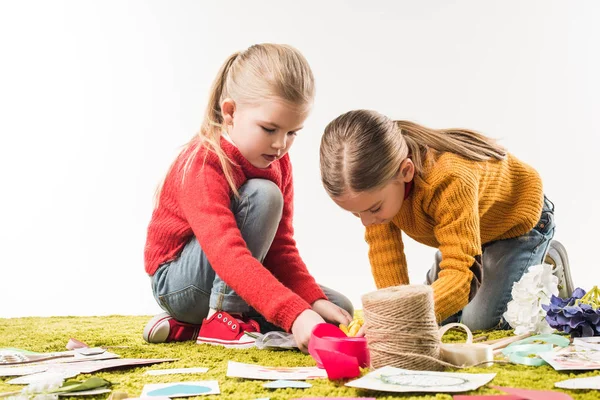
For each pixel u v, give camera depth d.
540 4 3.18
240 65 1.59
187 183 1.53
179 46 3.25
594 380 1.01
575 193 3.14
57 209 3.13
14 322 2.13
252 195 1.59
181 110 3.23
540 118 3.18
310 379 1.10
